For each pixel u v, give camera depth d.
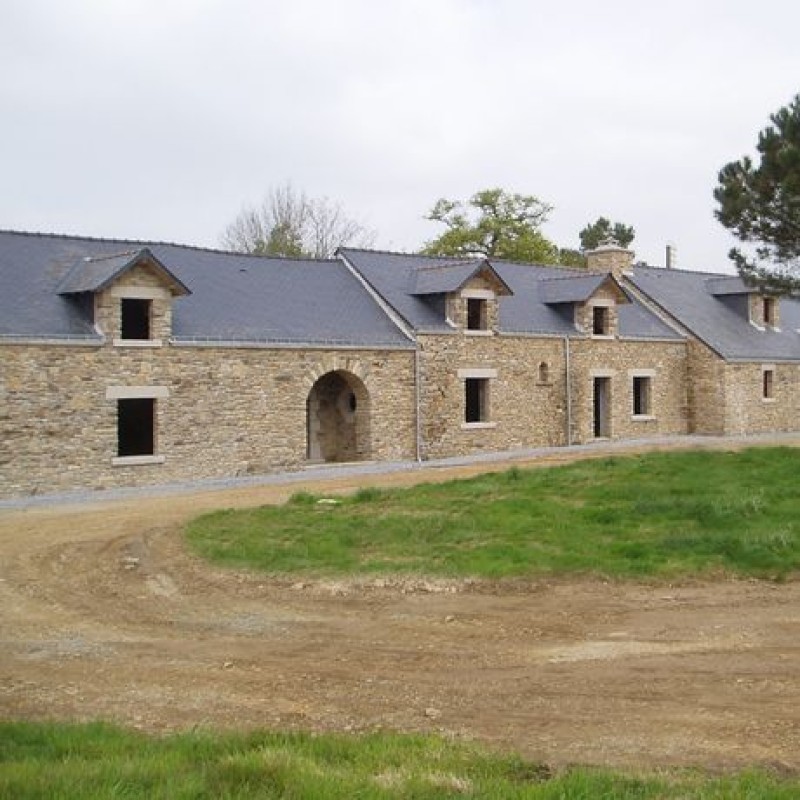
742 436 36.44
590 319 33.28
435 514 15.32
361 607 11.15
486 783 5.85
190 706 7.93
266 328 25.67
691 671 8.44
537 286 34.91
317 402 28.80
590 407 33.22
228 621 10.76
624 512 14.62
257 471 24.94
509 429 30.66
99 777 5.89
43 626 10.73
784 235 22.81
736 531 13.26
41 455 21.56
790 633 9.59
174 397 23.59
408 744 6.65
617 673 8.47
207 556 13.71
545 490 16.84
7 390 21.12
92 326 22.66
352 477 23.56
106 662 9.31
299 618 10.78
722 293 41.19
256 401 24.98
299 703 7.93
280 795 5.69
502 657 9.13
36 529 16.41
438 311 29.80
